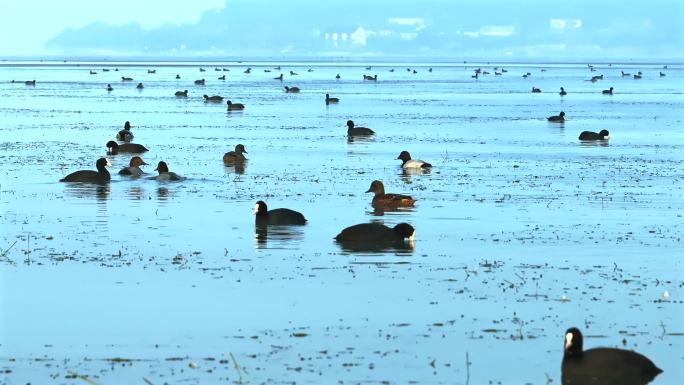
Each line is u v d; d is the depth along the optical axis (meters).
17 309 28.00
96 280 31.34
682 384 22.05
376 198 45.84
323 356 24.02
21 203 46.50
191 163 63.47
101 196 49.03
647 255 35.19
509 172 59.59
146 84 197.38
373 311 27.88
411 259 34.50
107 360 23.75
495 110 121.38
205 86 190.88
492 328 26.31
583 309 28.11
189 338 25.39
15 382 22.27
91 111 114.00
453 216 43.31
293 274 32.19
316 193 50.22
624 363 22.64
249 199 48.06
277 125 95.81
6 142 76.25
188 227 40.41
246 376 22.59
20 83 196.12
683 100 149.00
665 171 60.44
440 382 22.27
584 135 81.44
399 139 81.44
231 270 32.78
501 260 34.34
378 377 22.58
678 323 26.72
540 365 23.41
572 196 49.38
